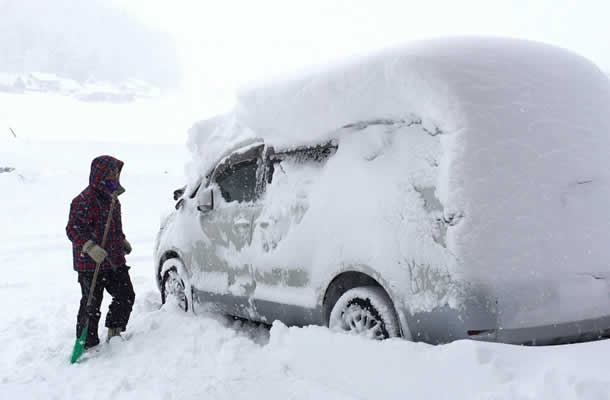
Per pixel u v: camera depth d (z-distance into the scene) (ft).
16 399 12.17
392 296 10.12
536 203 9.52
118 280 15.67
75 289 25.63
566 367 7.94
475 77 10.15
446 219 9.40
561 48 11.65
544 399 7.61
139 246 37.81
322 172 12.54
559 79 10.78
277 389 10.60
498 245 9.13
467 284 9.02
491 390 8.04
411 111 10.59
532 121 10.09
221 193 16.10
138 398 11.38
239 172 15.46
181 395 11.03
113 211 15.48
